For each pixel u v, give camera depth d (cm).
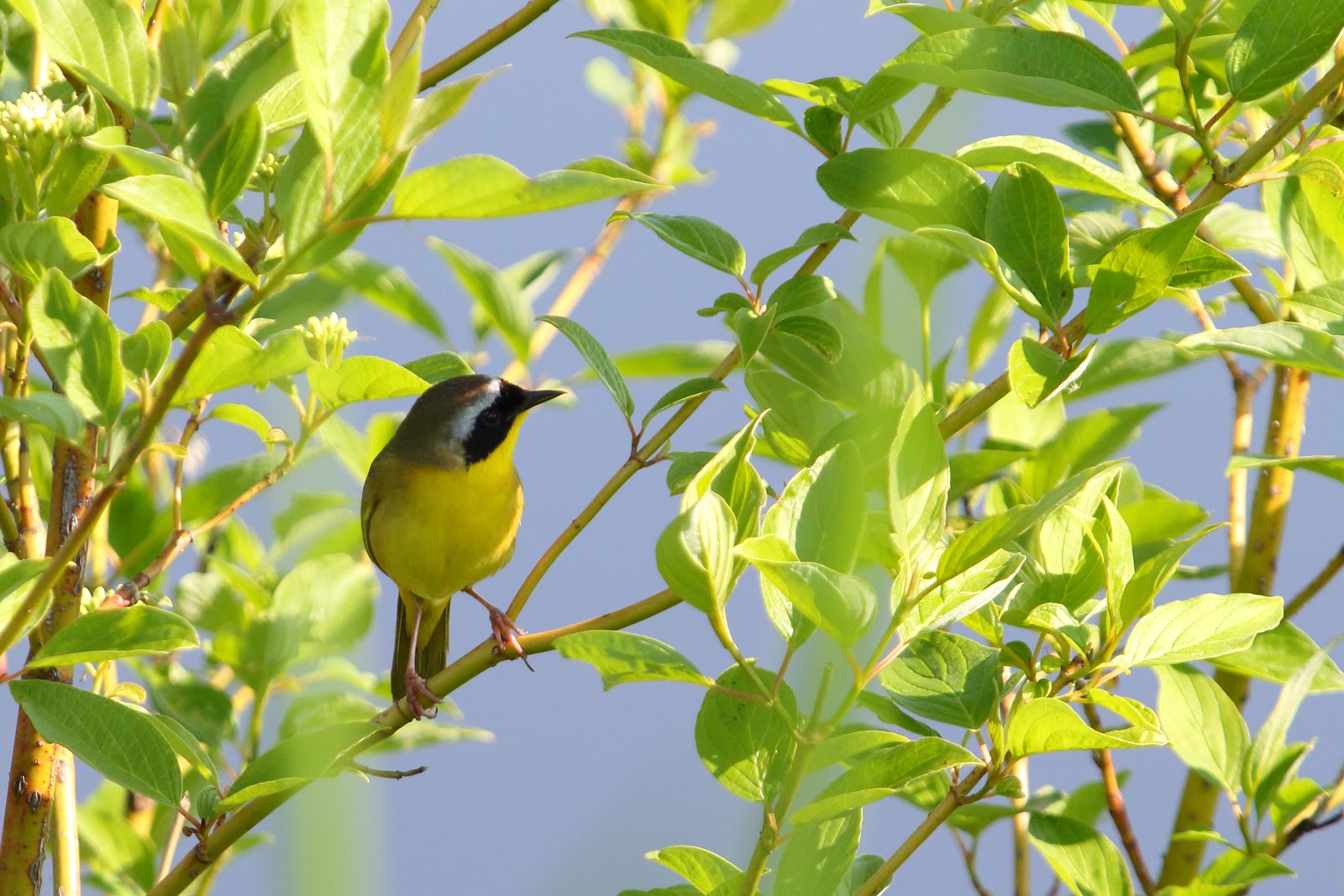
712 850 527
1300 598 702
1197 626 529
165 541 797
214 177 454
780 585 387
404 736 768
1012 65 545
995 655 567
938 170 576
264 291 394
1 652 461
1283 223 690
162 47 467
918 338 421
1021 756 485
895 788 446
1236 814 571
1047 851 584
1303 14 533
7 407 457
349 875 354
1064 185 576
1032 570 589
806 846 509
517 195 370
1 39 680
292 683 786
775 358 675
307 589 745
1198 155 863
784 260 623
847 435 552
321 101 379
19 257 520
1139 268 506
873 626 420
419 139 382
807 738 420
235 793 503
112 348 484
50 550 595
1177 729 591
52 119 530
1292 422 771
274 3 711
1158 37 689
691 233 639
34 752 599
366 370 486
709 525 385
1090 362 714
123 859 759
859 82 655
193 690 741
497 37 653
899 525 416
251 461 797
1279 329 486
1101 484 589
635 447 627
